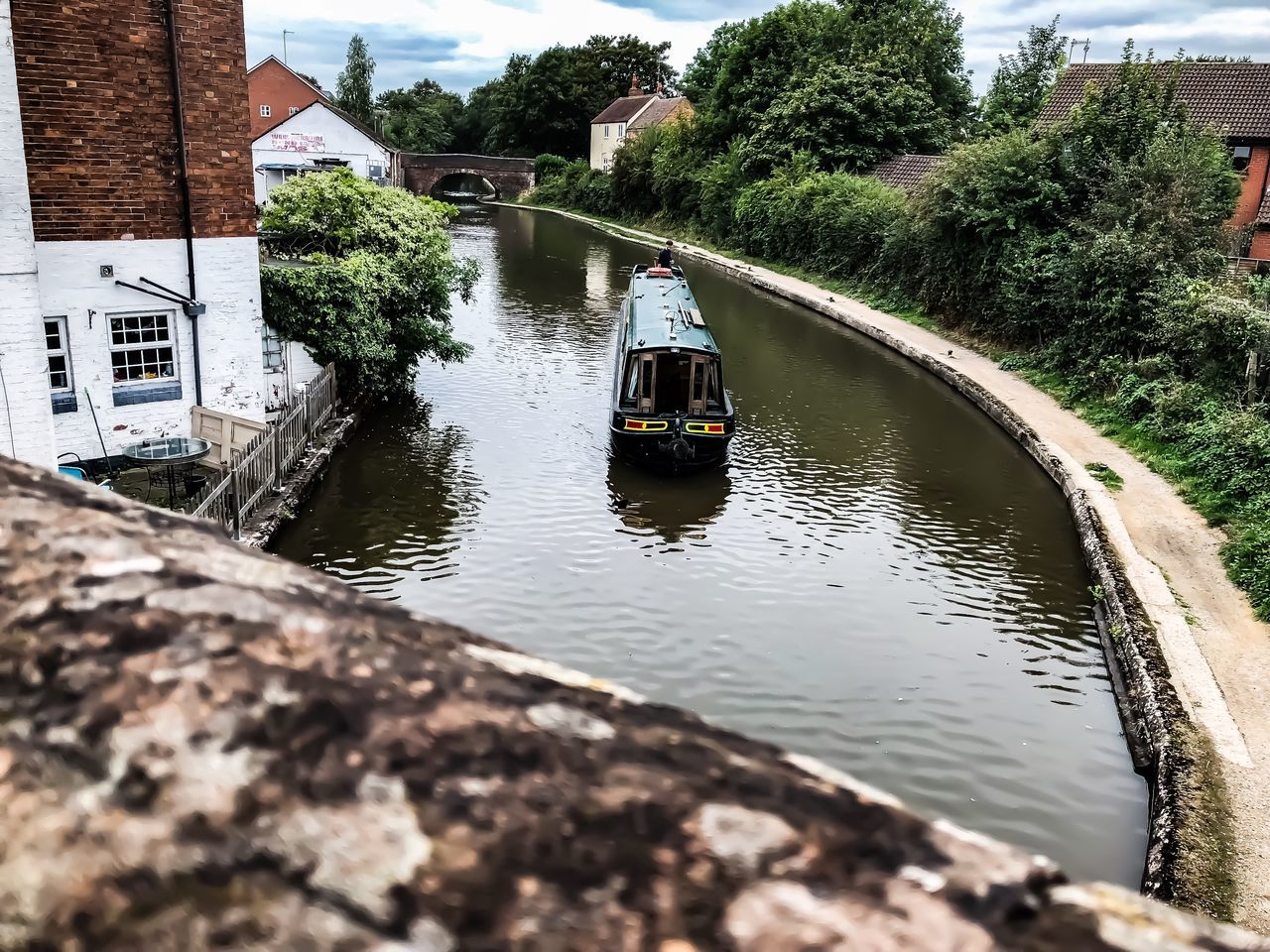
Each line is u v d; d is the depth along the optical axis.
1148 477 17.20
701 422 17.95
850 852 0.61
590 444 19.70
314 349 19.06
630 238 59.88
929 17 54.28
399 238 20.88
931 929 0.54
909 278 33.88
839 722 11.02
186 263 14.35
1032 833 9.33
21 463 0.93
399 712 0.67
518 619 12.98
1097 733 10.88
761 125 51.16
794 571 14.57
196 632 0.70
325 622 0.75
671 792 0.64
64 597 0.72
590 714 0.72
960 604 13.73
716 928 0.54
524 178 90.50
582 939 0.53
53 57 12.74
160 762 0.61
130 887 0.56
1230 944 0.54
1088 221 24.50
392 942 0.53
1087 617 13.42
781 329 32.41
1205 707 10.09
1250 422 16.25
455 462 18.38
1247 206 34.62
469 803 0.61
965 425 21.88
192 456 13.38
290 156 53.16
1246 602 12.47
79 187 13.30
